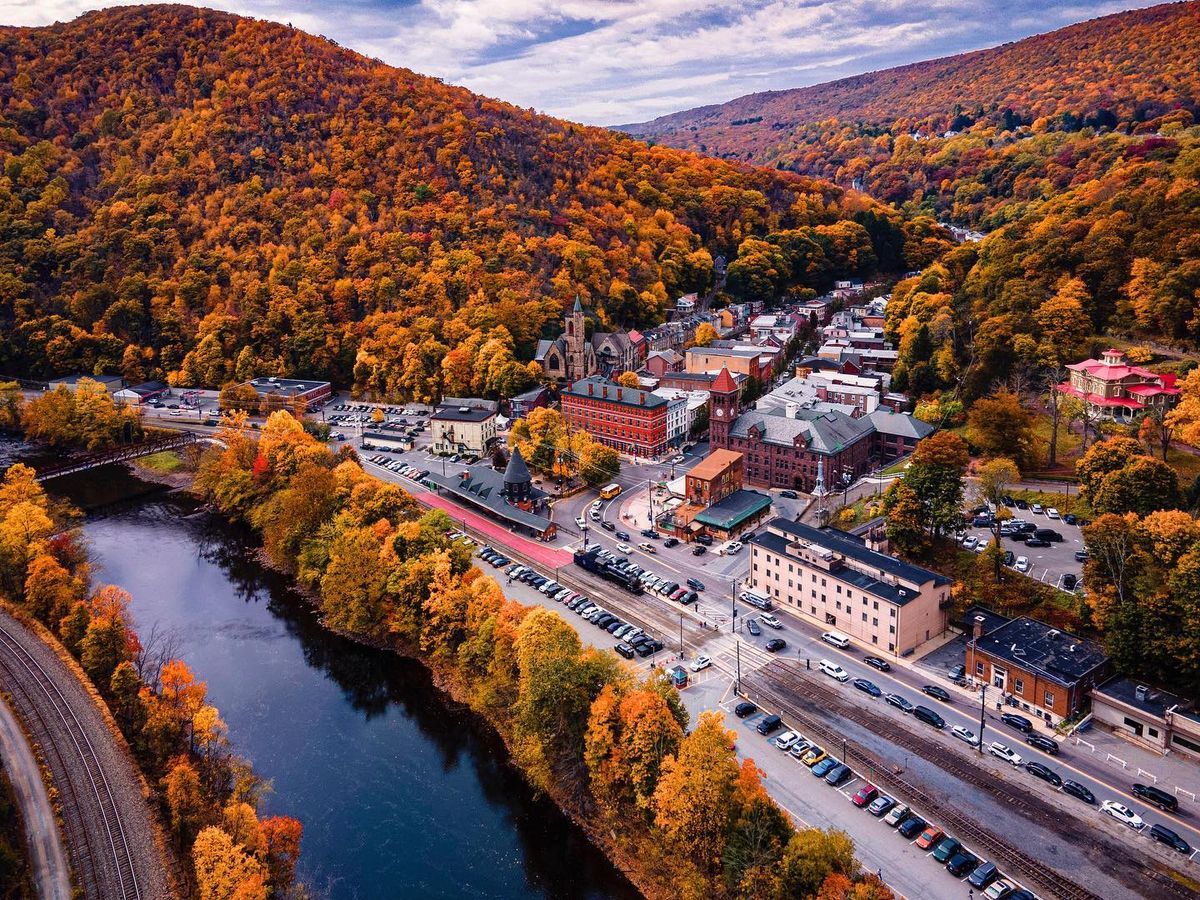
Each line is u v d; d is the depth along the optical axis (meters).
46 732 108.50
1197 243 179.62
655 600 142.75
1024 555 135.12
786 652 124.69
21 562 144.38
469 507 189.62
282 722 119.19
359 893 90.00
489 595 124.12
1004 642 113.94
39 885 85.25
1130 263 192.00
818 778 97.81
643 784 89.06
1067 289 193.75
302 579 155.50
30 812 95.31
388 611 136.75
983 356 196.62
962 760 99.06
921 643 124.06
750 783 83.00
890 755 100.62
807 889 73.94
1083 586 121.56
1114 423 157.88
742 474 186.25
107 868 87.56
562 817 100.69
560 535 172.25
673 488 188.12
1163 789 92.31
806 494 185.38
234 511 195.25
